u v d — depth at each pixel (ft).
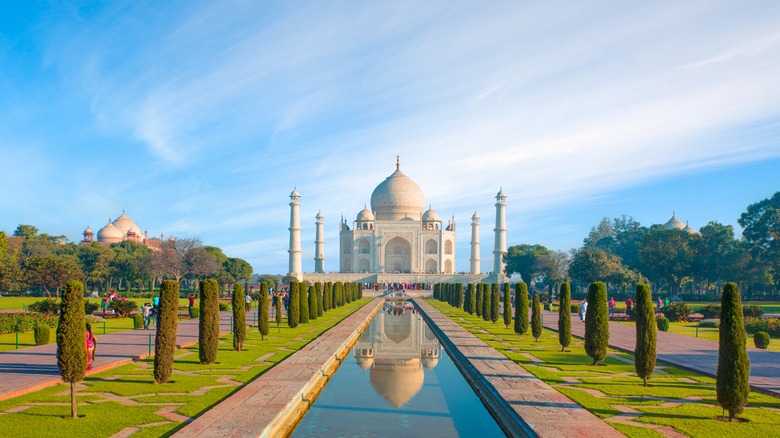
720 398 64.13
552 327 169.78
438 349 138.41
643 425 61.46
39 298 317.42
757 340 124.98
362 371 105.91
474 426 70.18
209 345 97.71
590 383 83.56
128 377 85.05
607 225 622.13
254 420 62.08
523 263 438.40
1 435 56.34
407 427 69.00
